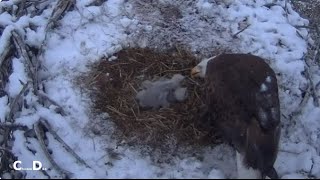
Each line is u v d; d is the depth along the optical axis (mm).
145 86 2877
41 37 3082
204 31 3240
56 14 3197
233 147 2676
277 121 2525
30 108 2818
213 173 2621
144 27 3221
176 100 2910
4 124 2740
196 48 3160
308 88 3037
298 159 2756
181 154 2730
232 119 2553
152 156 2717
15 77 2904
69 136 2760
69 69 3016
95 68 3025
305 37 3348
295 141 2838
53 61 3043
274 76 2688
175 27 3242
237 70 2637
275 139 2484
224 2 3400
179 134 2791
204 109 2795
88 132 2781
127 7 3311
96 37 3162
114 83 2971
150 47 3148
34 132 2729
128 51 3115
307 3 3852
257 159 2434
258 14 3369
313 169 2723
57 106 2834
